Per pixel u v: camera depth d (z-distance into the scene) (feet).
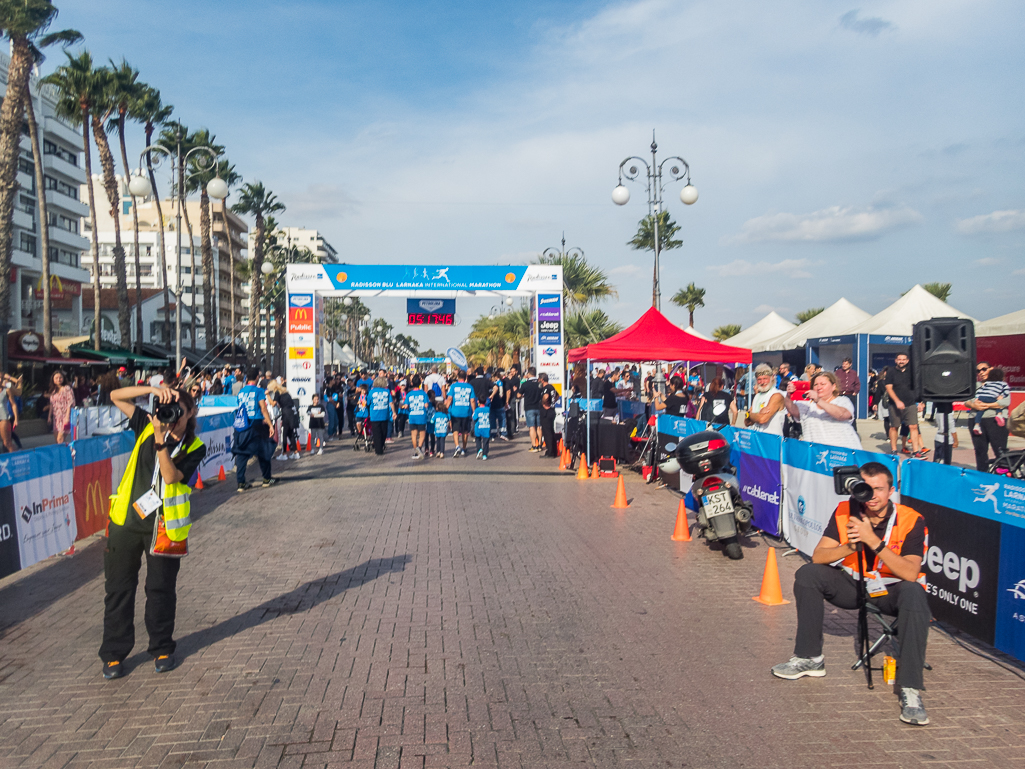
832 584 14.80
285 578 22.16
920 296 83.61
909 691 12.82
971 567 16.16
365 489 39.45
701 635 17.11
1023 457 31.71
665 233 134.41
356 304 301.43
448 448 62.18
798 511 25.00
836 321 90.48
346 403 81.25
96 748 12.00
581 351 44.68
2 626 18.30
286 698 13.79
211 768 11.33
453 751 11.75
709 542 25.98
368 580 21.85
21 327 148.25
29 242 149.48
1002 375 36.14
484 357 193.26
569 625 17.79
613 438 45.68
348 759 11.53
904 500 18.66
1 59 131.75
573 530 28.78
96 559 24.90
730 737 12.21
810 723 12.73
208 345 161.99
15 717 13.20
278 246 206.90
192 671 15.16
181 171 80.64
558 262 116.47
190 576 22.47
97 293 123.34
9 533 21.52
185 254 269.23
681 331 45.44
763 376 29.37
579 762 11.40
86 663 15.74
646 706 13.37
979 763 11.36
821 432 24.99
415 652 16.06
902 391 42.78
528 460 53.01
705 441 25.41
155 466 15.20
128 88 119.75
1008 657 15.76
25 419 84.38
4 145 79.71
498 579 21.89
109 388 16.37
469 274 72.59
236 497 37.27
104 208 272.10
